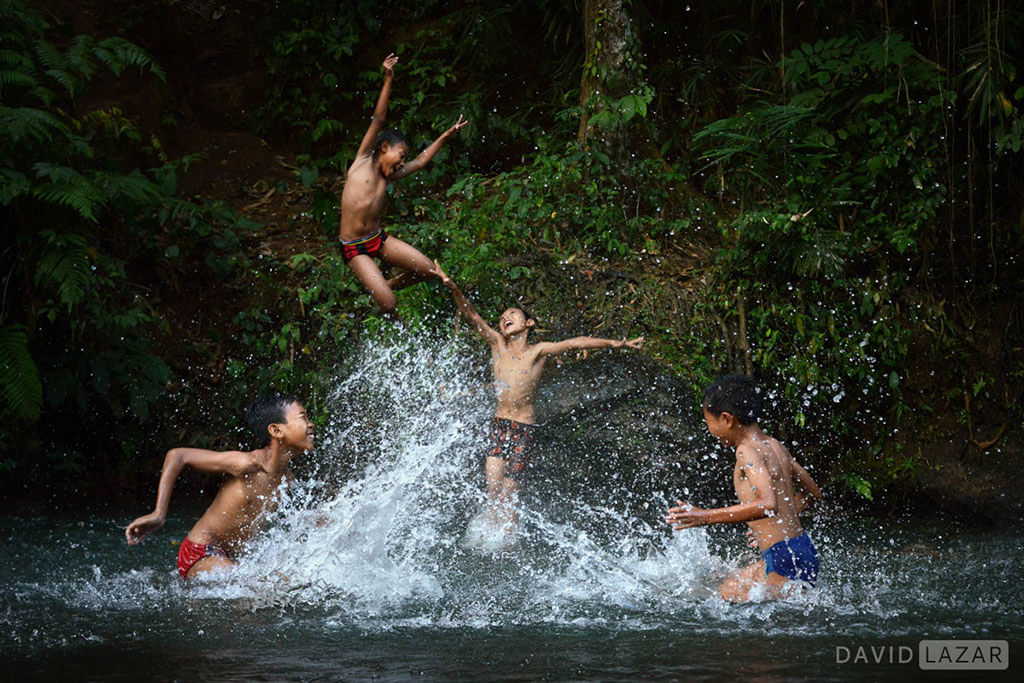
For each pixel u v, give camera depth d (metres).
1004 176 9.39
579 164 9.28
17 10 7.84
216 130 11.05
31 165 7.57
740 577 4.89
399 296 8.29
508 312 7.08
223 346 8.47
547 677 3.55
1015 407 8.36
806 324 8.32
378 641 4.05
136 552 5.86
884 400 8.35
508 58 11.03
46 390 7.54
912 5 9.67
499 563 5.55
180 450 5.15
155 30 10.89
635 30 9.44
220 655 3.84
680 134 10.71
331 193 9.51
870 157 9.05
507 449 6.79
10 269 7.64
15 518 6.84
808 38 10.48
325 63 10.99
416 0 11.20
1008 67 8.72
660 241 9.30
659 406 7.75
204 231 8.83
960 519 7.50
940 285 8.86
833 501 7.96
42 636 4.12
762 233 8.55
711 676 3.56
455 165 10.52
